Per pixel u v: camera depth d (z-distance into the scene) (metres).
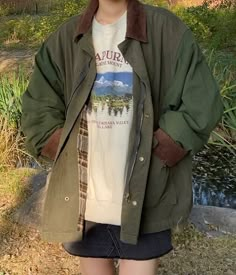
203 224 4.09
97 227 2.31
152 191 2.20
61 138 2.26
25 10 18.92
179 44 2.18
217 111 2.19
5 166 5.52
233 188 5.75
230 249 3.80
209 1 14.00
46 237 2.33
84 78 2.21
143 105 2.16
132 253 2.29
